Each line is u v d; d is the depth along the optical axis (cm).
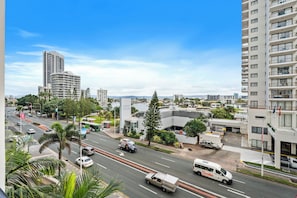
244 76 3344
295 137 1595
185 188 1230
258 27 2706
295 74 2153
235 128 3262
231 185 1289
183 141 2547
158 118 2458
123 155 1955
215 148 2258
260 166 1667
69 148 1405
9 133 600
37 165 477
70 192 318
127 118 3162
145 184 1267
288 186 1284
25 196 335
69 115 4244
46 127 3325
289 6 2245
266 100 2534
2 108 168
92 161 1638
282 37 2281
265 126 2261
